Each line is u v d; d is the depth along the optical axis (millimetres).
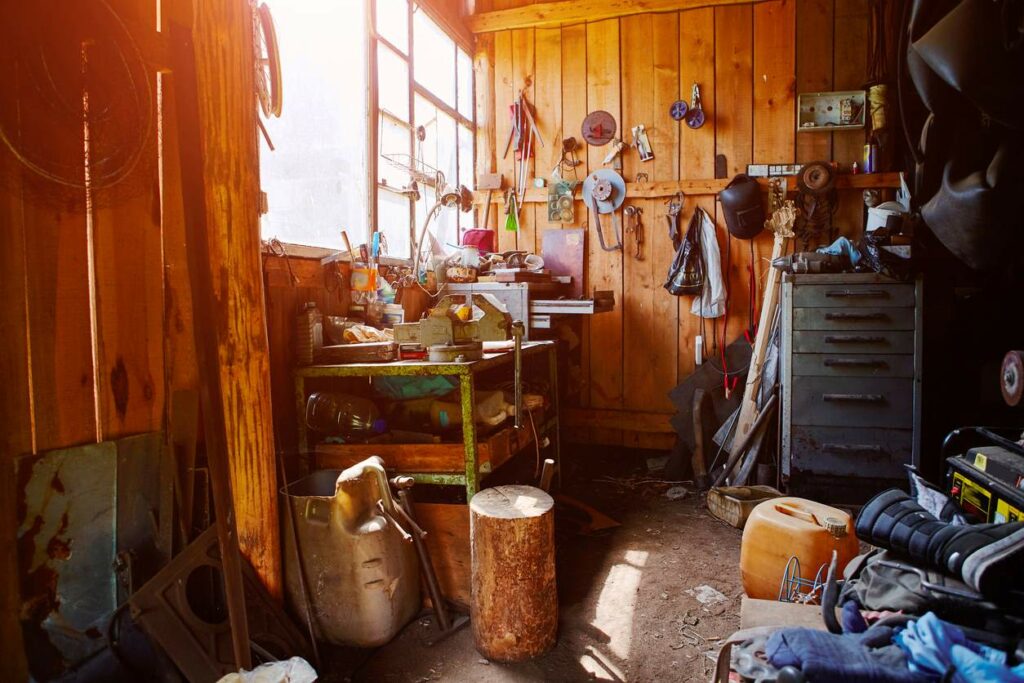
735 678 1285
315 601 2061
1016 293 3348
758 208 4012
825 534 2092
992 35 1837
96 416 1628
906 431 3271
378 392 2777
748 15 4117
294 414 2525
